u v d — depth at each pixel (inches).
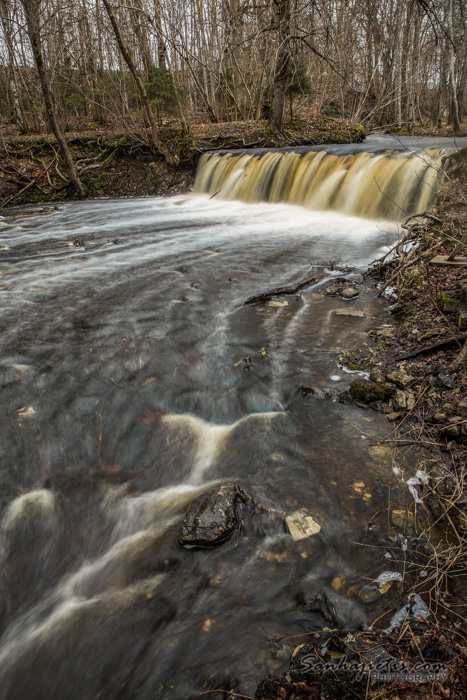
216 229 434.0
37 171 675.4
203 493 127.3
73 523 126.7
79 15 792.9
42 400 174.2
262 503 122.9
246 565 107.0
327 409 163.8
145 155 700.7
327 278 288.4
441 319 201.8
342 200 461.4
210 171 637.9
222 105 943.7
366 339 206.8
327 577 102.2
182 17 859.4
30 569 116.0
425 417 150.1
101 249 375.6
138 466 146.1
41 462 147.9
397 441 144.1
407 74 1013.2
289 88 705.0
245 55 864.3
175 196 661.9
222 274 301.7
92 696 85.6
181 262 330.0
